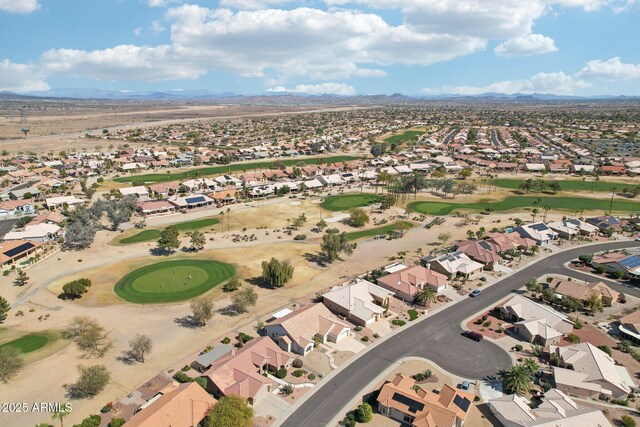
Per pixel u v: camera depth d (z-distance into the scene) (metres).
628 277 128.50
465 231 173.88
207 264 137.62
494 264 138.62
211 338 96.06
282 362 84.56
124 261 139.88
